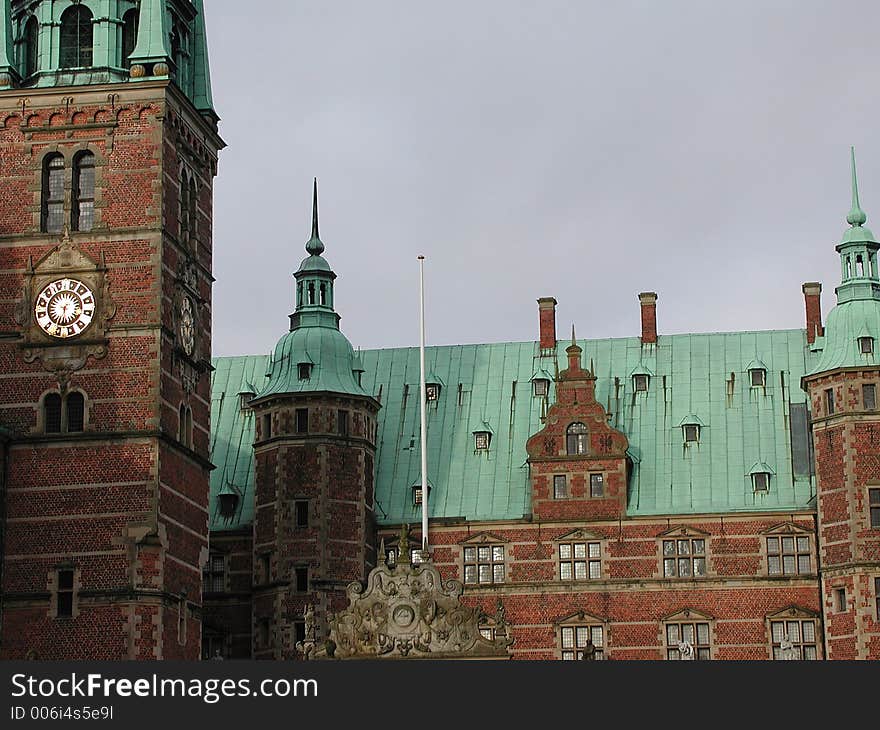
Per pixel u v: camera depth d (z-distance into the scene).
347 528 122.25
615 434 124.06
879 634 115.00
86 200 103.19
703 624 120.50
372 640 96.81
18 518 99.00
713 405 127.94
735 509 122.00
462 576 124.06
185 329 104.69
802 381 121.50
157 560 97.88
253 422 131.62
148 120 103.19
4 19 105.50
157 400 99.69
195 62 110.88
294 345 125.81
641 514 122.69
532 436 125.94
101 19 105.50
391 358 135.38
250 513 126.00
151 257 101.38
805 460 124.12
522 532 123.94
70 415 100.69
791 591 120.06
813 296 131.25
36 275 102.12
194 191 108.00
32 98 104.00
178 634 100.31
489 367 133.75
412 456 129.25
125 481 98.62
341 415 124.12
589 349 133.12
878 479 117.12
